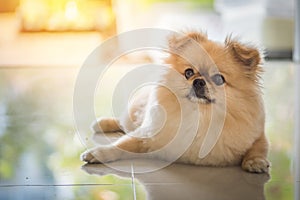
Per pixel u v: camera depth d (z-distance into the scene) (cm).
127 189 96
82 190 96
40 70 185
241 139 101
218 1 231
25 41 216
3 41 216
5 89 160
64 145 116
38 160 109
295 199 92
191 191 94
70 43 212
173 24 216
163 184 97
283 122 128
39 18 218
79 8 216
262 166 100
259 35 209
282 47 205
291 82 163
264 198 92
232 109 100
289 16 211
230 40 101
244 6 227
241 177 99
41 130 125
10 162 108
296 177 99
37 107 143
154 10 223
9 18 220
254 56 100
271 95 150
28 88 161
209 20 221
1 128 127
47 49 207
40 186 98
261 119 103
